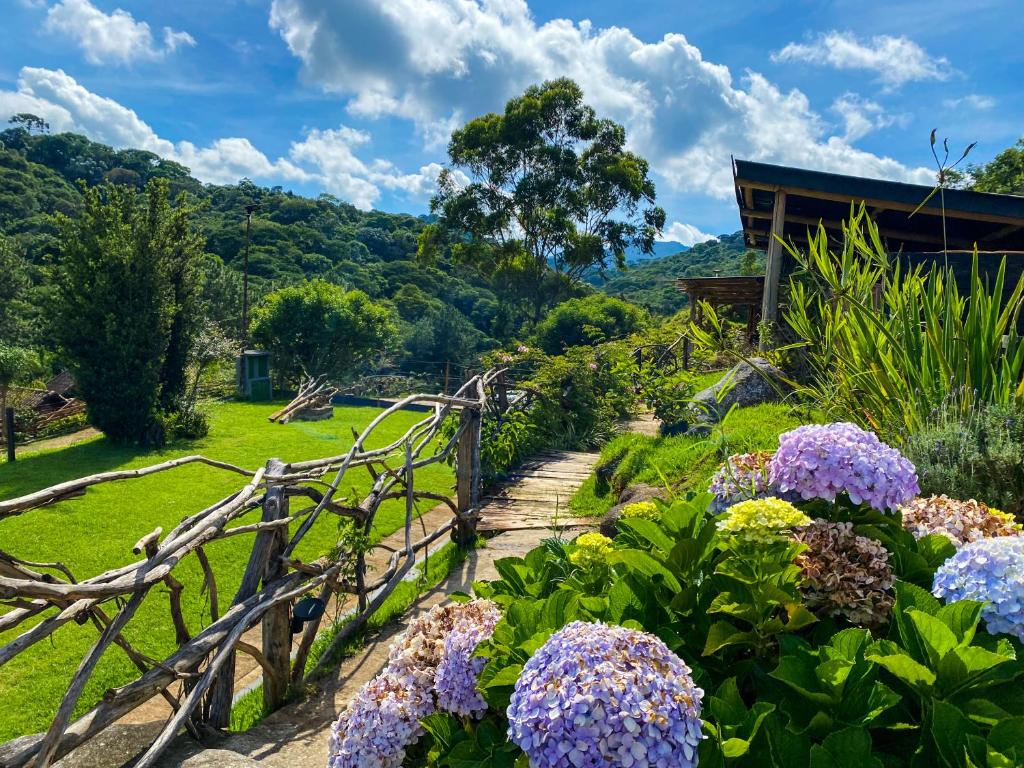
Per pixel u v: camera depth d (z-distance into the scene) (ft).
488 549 19.75
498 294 138.82
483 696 6.43
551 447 36.60
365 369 79.97
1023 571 5.62
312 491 12.30
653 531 7.23
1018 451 10.47
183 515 27.58
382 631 14.11
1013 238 35.01
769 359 22.16
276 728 10.09
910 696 5.71
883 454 7.37
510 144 118.83
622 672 4.67
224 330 82.07
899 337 13.33
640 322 87.66
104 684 14.56
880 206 29.68
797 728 5.48
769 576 6.21
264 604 10.28
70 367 43.80
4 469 38.45
